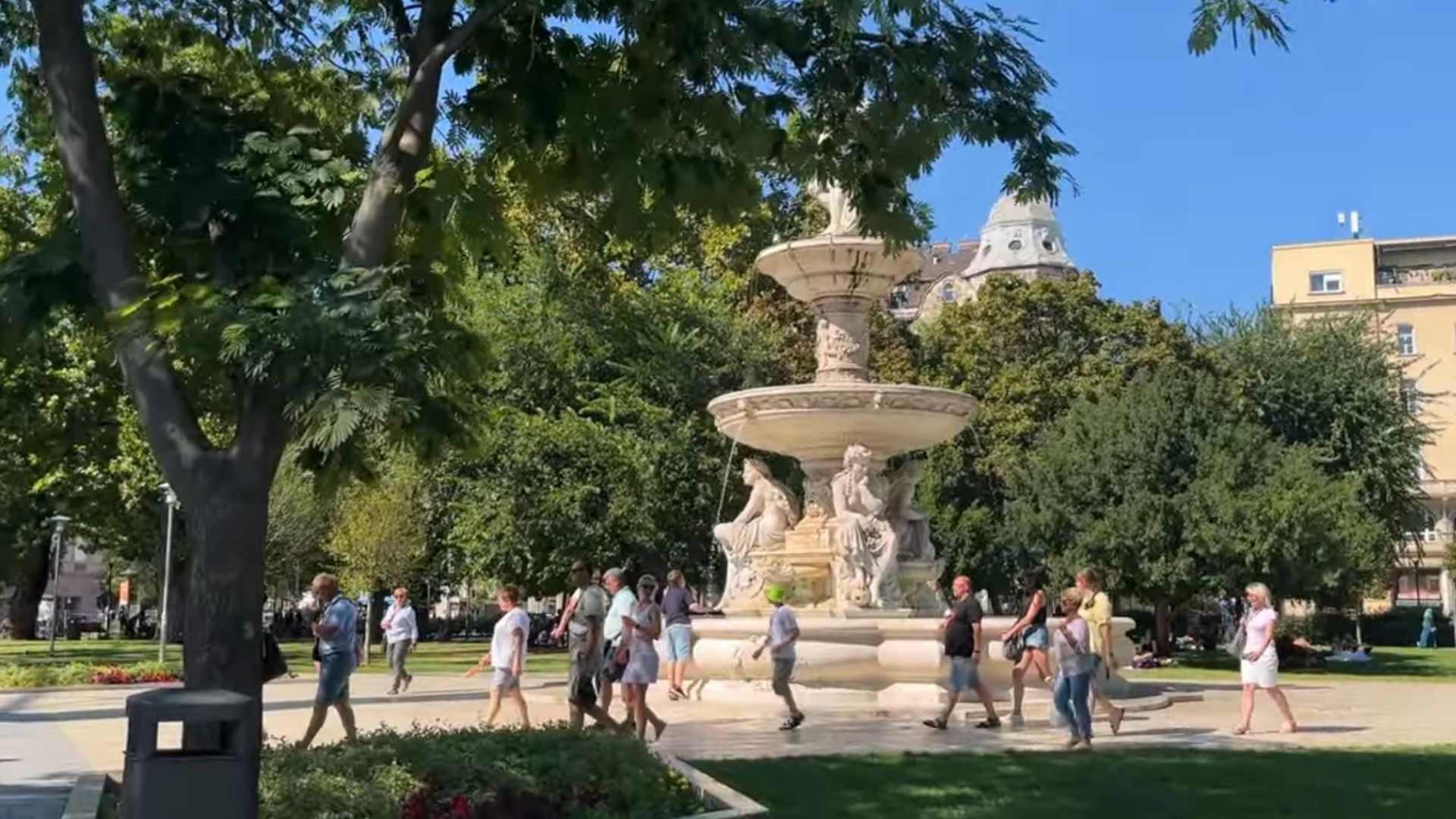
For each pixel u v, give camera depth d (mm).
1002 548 41906
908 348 45656
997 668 16328
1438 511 73188
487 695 20453
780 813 8453
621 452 33094
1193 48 8000
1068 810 8664
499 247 9227
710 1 8430
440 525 36969
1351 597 38938
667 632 16734
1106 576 33031
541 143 9164
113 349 7961
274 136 8531
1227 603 41219
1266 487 31672
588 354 35250
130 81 8328
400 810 7141
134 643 52750
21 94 9438
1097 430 33906
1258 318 44750
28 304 7488
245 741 5258
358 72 10141
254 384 6812
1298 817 8438
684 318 36344
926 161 9172
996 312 46094
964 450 44219
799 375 39875
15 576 54750
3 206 11328
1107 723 14883
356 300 6496
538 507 32812
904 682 15984
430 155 9422
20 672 23453
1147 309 45125
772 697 15781
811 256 18875
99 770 11094
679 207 10000
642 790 8055
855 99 9023
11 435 30516
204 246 8039
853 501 17812
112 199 7336
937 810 8633
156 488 38375
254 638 6840
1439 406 74938
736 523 19359
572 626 12453
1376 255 79625
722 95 9219
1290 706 17625
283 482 40531
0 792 9844
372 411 6180
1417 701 18891
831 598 18125
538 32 8984
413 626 21297
